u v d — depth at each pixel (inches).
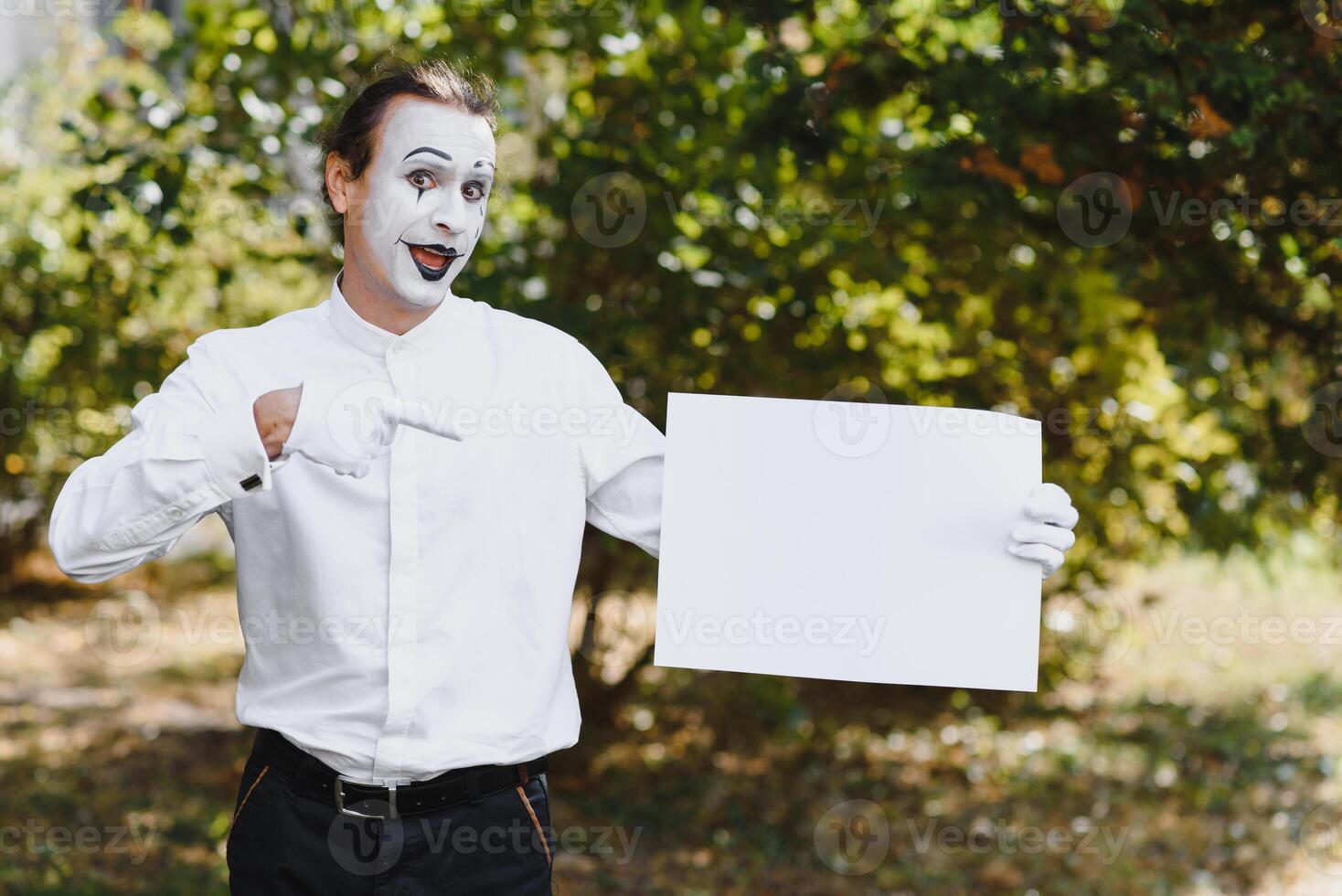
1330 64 122.2
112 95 198.8
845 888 181.0
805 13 140.9
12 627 308.5
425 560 72.0
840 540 77.0
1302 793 230.8
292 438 65.1
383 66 82.9
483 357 76.6
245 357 74.4
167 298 204.1
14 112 254.4
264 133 161.3
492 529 73.7
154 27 214.4
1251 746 258.2
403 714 71.5
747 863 189.5
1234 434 185.9
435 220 72.6
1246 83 116.5
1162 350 172.1
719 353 184.9
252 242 186.9
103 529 65.6
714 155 177.2
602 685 231.5
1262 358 165.8
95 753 222.1
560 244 183.0
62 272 234.2
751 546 77.3
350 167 74.7
